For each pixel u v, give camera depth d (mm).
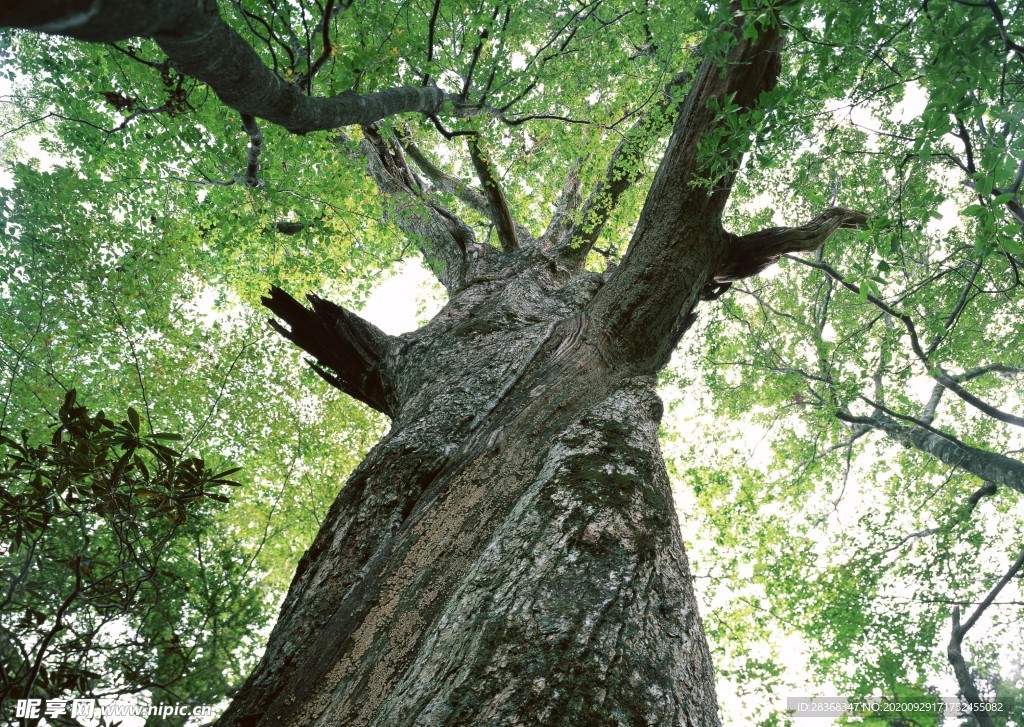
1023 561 9188
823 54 3295
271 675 2785
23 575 3264
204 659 5172
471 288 6875
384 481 3721
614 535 2617
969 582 10102
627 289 5227
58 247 8219
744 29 3244
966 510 10312
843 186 10508
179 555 5688
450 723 1745
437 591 2887
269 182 6672
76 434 3154
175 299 9703
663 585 2453
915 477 12234
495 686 1843
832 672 9812
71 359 8875
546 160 9125
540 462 3725
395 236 8750
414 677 2111
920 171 7426
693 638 2293
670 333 5336
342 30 5332
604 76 7906
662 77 7398
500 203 8031
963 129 3748
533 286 6805
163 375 9492
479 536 3186
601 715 1745
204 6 1841
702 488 10469
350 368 6090
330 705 2531
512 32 7949
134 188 7492
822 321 12672
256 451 10164
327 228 7328
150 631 4941
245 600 5812
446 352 5234
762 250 6188
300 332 6035
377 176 9070
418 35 5125
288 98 2736
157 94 5984
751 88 4992
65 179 8102
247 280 8117
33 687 3256
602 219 8578
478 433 3996
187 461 3332
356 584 3086
